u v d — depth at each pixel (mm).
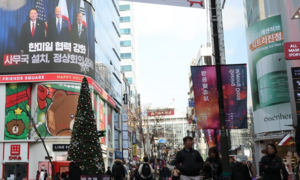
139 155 97688
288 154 30250
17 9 44594
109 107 58312
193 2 9289
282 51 33656
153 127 81875
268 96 34344
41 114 42562
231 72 13773
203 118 13727
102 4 56875
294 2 28688
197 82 13953
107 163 53688
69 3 45000
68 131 42594
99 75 52062
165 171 28234
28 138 42875
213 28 13711
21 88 43781
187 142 10898
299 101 22828
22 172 42375
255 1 36031
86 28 45969
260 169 10797
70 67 43656
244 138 41938
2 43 44094
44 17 44344
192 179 10766
